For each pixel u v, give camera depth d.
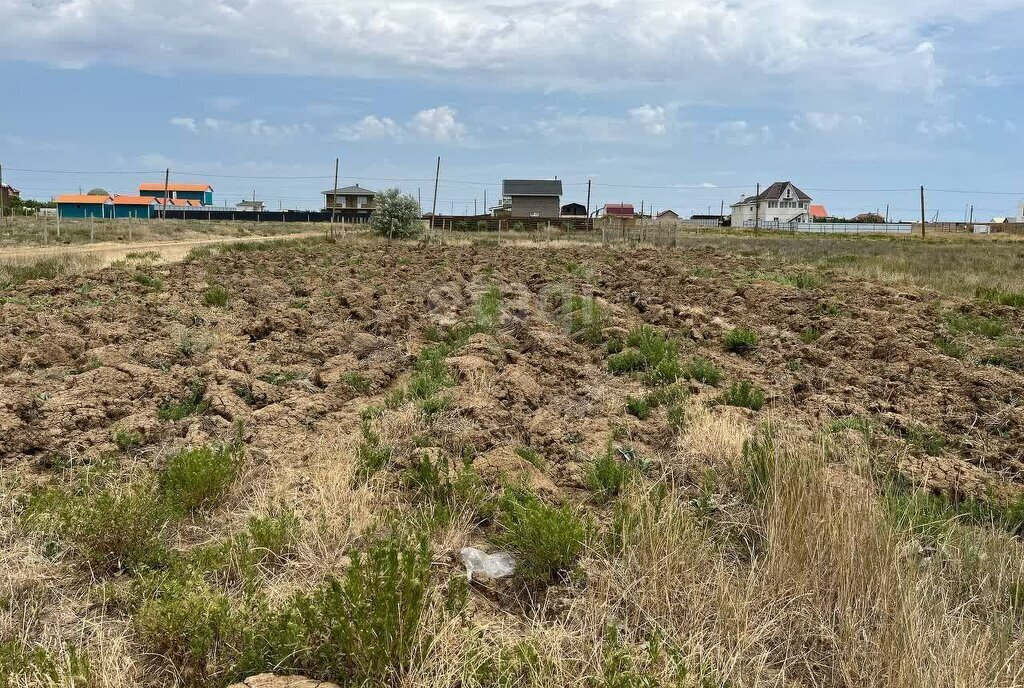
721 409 7.60
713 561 4.47
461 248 34.38
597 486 5.72
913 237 72.75
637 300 15.45
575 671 3.57
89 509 4.70
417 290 16.80
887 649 3.54
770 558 4.36
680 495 5.52
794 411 7.71
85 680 3.29
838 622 3.93
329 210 92.75
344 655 3.48
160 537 4.71
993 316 13.88
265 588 4.17
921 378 8.90
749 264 25.44
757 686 3.55
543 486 5.52
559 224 70.00
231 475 5.51
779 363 10.11
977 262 28.73
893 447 6.52
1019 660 3.59
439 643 3.62
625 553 4.50
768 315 14.20
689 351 10.58
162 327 11.59
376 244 37.53
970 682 3.35
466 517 5.15
